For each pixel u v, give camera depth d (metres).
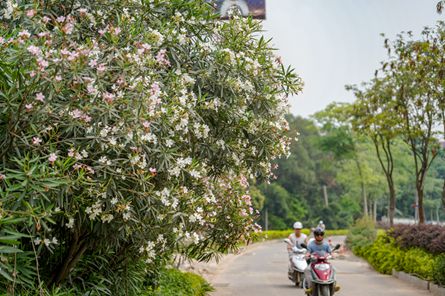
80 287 7.21
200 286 12.77
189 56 7.24
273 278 18.50
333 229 78.56
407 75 20.30
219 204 8.27
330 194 83.38
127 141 5.55
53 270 6.93
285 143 8.01
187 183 6.94
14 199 5.00
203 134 6.77
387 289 15.00
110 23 6.75
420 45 16.22
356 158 49.09
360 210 80.38
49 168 5.15
